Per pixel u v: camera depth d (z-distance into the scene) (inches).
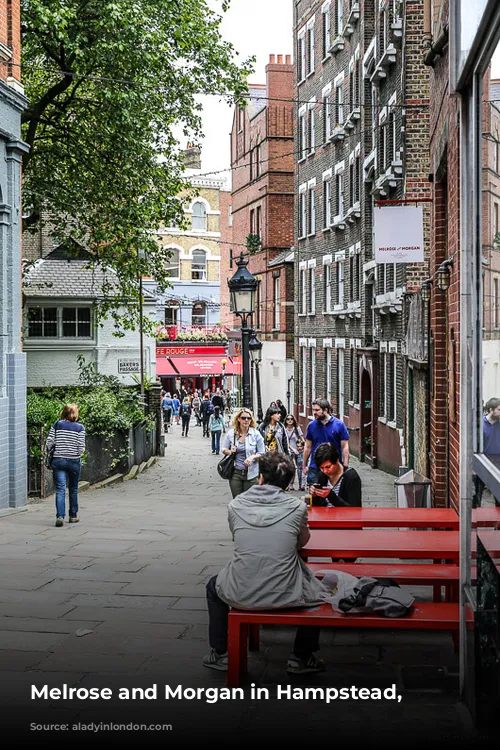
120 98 828.6
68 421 526.9
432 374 502.9
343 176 1387.8
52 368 1254.3
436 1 456.4
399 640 274.1
